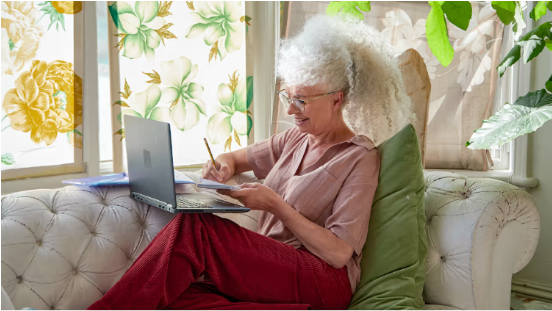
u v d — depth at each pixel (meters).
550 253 2.46
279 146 1.93
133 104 2.24
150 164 1.49
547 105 1.69
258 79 2.60
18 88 1.97
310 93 1.65
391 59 1.76
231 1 2.45
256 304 1.38
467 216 1.63
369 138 1.75
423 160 2.13
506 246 1.63
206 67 2.42
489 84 2.61
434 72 2.62
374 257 1.58
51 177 2.07
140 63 2.24
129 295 1.28
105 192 1.70
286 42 1.83
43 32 2.02
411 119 1.83
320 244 1.51
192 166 2.41
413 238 1.57
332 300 1.50
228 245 1.41
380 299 1.50
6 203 1.51
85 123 2.15
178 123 2.37
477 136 1.71
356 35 1.72
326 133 1.73
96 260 1.51
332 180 1.61
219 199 1.56
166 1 2.28
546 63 2.46
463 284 1.60
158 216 1.67
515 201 1.61
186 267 1.34
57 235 1.49
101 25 2.25
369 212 1.60
